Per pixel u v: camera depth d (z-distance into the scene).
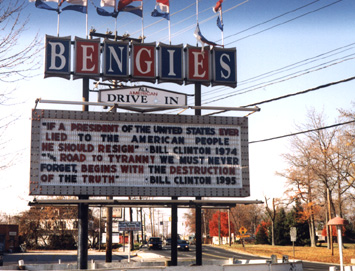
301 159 61.38
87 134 19.14
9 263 43.56
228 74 21.92
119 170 19.16
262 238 96.31
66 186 18.66
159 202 19.44
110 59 20.83
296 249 62.12
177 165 19.62
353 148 53.81
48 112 18.97
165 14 22.19
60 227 80.06
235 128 20.33
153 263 27.55
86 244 19.47
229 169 19.98
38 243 80.38
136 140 19.47
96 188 18.88
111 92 20.86
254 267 20.31
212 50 22.02
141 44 21.31
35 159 18.61
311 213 66.88
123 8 23.25
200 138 19.97
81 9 21.34
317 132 58.75
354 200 57.00
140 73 21.11
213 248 67.62
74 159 18.89
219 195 19.75
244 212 120.75
